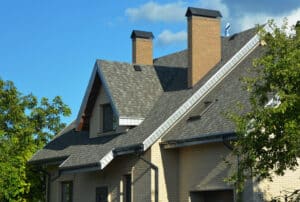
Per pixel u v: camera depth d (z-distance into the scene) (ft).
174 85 97.25
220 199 81.56
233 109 79.71
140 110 91.15
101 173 93.56
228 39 99.96
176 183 85.05
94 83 96.78
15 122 121.90
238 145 58.70
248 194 72.74
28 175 108.99
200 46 93.35
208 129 78.89
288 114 53.72
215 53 94.32
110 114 95.40
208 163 80.28
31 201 109.60
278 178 73.46
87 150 93.40
